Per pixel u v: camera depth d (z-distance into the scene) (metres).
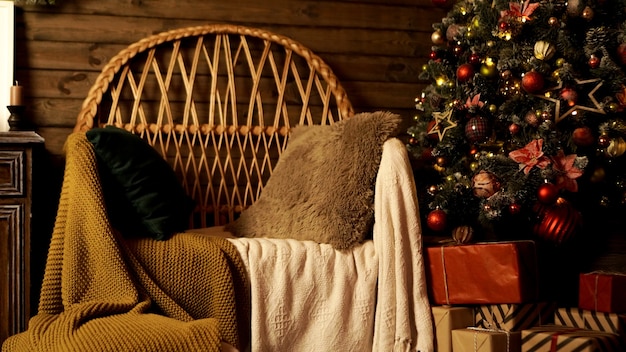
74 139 2.25
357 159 2.41
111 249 2.09
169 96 2.98
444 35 2.81
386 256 2.32
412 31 3.29
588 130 2.37
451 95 2.68
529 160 2.38
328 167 2.48
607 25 2.48
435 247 2.37
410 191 2.36
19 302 2.32
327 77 3.09
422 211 2.70
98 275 2.10
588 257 2.76
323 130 2.67
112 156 2.20
